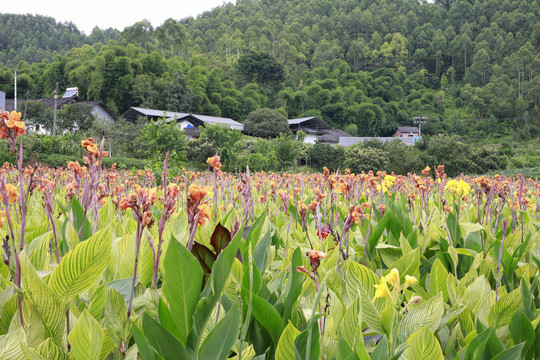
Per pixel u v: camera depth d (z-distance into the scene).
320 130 96.31
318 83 126.06
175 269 1.05
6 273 1.90
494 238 2.98
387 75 152.12
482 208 4.34
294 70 158.00
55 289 1.38
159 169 11.89
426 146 38.94
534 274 2.49
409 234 2.92
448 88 152.88
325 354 1.46
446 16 199.88
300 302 1.85
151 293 1.45
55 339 1.33
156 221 2.66
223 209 3.56
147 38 136.50
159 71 99.88
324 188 5.16
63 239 2.16
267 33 180.12
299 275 1.60
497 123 114.81
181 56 140.12
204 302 1.15
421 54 171.50
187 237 2.18
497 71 141.12
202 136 31.89
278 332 1.49
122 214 3.51
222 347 1.10
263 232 2.70
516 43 158.38
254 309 1.48
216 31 184.75
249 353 1.36
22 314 1.28
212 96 102.81
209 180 6.94
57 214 3.30
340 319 1.67
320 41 180.50
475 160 36.41
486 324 1.83
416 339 1.27
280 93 115.56
